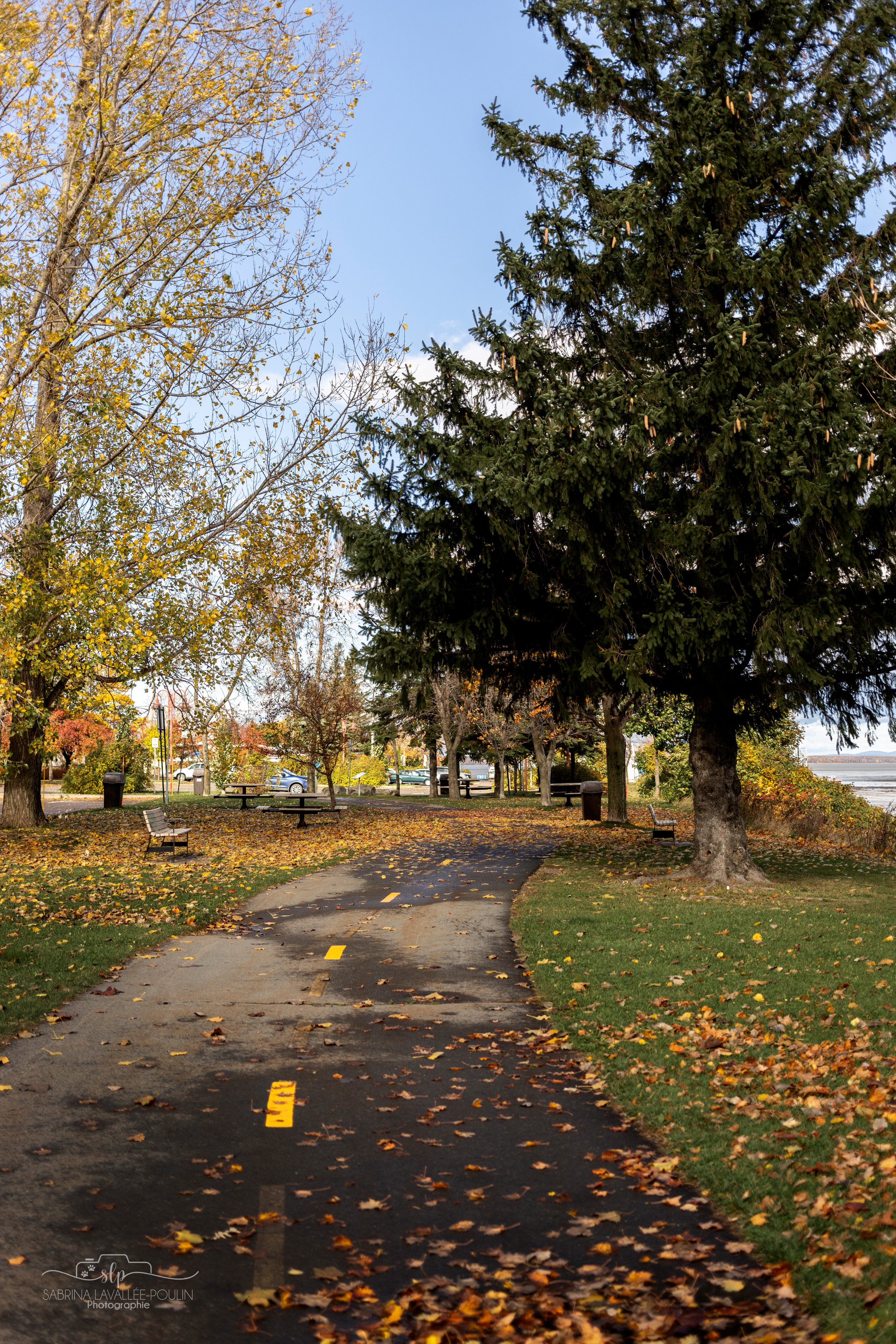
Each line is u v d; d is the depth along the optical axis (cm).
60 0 1638
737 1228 431
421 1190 475
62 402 1791
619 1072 637
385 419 1438
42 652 1786
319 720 2716
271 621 2147
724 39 1324
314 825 2411
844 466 1080
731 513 1218
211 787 4475
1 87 1588
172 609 1942
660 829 2092
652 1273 395
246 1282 392
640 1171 492
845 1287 372
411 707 3697
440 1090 615
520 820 2727
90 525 1841
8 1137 532
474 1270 400
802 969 875
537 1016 777
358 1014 784
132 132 1759
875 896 1324
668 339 1397
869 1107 548
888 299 1176
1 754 1919
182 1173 492
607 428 1154
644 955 944
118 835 2102
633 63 1414
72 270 1805
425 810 3103
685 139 1301
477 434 1394
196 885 1388
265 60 1755
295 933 1097
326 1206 458
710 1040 682
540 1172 495
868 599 1259
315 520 2064
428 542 1347
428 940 1048
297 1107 583
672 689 1466
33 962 911
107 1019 760
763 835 2397
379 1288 390
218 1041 708
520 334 1351
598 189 1398
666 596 1218
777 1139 515
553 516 1211
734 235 1323
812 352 1185
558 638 1391
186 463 1956
